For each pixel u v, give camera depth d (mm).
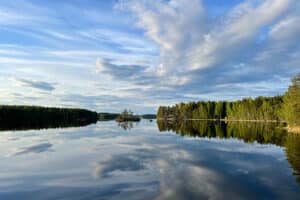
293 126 49969
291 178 14172
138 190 11836
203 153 22906
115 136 39812
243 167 17047
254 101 115812
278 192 11688
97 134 43406
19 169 16250
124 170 15953
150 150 24500
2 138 35219
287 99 54031
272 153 23078
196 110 146500
